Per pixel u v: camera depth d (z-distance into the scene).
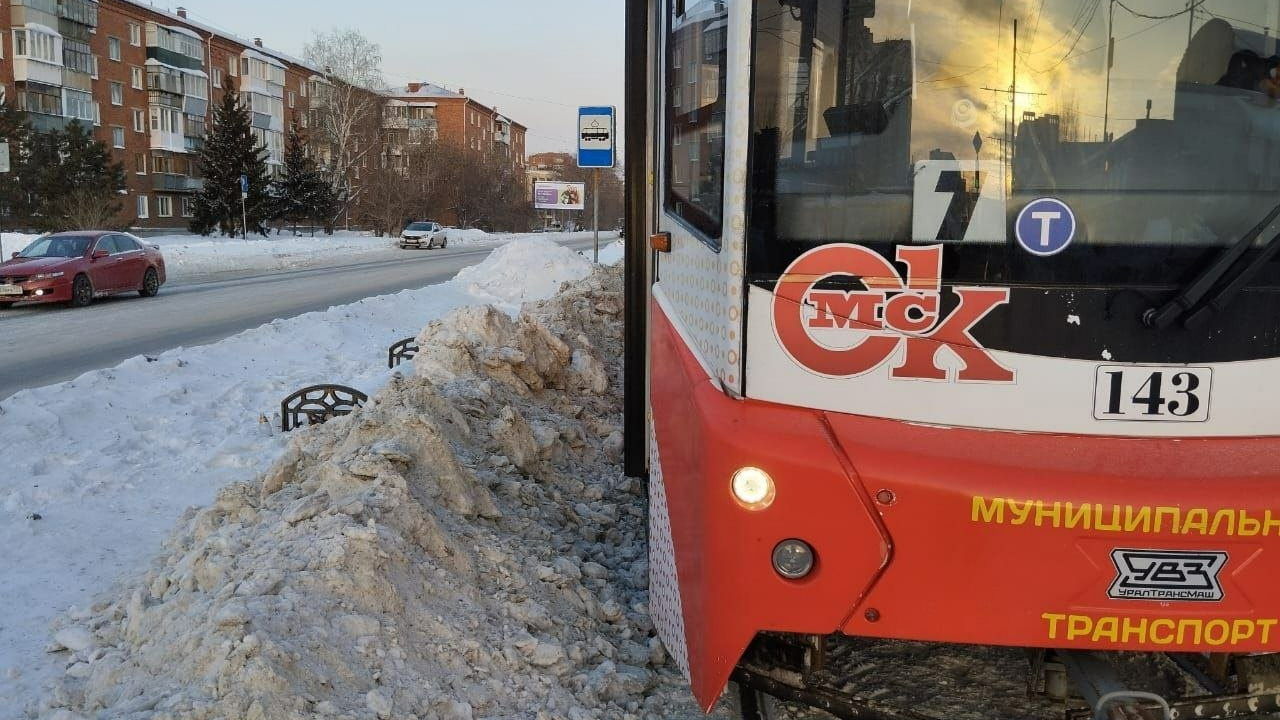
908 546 2.79
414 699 3.51
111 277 20.88
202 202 59.81
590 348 9.40
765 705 3.87
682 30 3.94
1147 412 2.79
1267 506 2.67
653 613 3.99
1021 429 2.83
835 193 2.88
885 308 2.86
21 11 56.62
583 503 6.18
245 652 3.35
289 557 4.01
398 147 80.06
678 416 3.52
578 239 67.88
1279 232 2.79
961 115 2.86
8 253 31.97
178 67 71.19
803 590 2.84
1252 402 2.78
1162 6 2.84
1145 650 2.75
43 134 51.25
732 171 2.92
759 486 2.84
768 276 2.91
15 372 12.26
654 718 3.83
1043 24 2.83
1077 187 2.83
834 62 2.88
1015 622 2.76
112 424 8.38
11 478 6.81
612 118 15.81
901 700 3.84
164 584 4.46
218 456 7.48
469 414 6.39
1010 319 2.82
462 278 23.05
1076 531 2.71
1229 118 2.84
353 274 30.77
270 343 12.80
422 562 4.20
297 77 88.88
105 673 3.77
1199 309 2.75
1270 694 3.05
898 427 2.85
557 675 3.90
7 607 4.77
